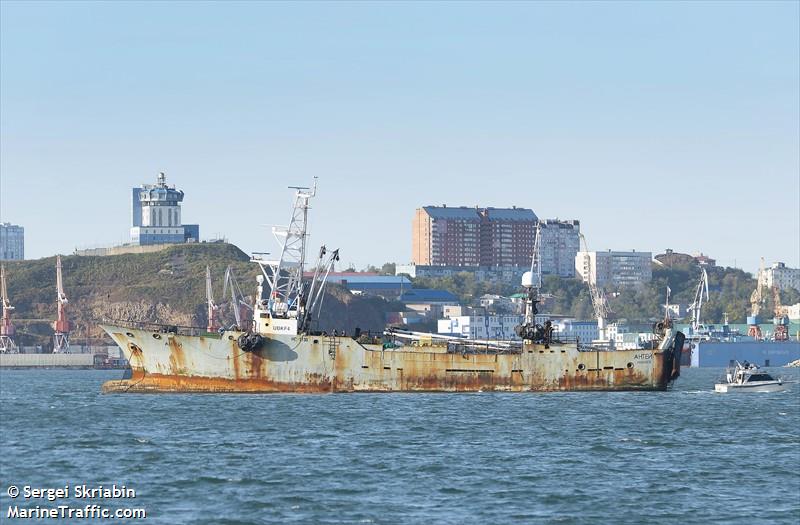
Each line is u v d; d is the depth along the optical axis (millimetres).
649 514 134375
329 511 134000
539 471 162625
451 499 141625
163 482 152000
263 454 177125
